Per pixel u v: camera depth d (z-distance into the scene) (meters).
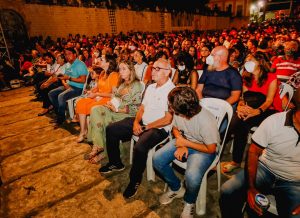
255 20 34.22
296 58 3.63
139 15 19.72
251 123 2.78
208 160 2.00
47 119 4.96
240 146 2.59
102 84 3.73
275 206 1.64
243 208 1.92
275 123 1.56
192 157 2.03
